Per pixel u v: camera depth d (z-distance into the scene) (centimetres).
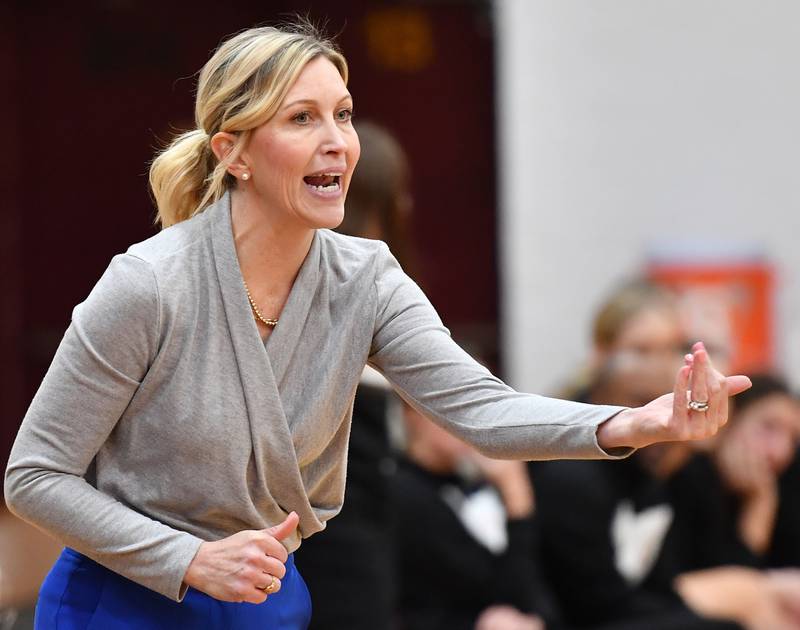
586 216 2062
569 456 613
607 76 2055
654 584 1323
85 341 620
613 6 2050
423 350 659
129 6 2239
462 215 2281
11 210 2212
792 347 2045
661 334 1272
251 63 623
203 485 642
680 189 2066
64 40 2223
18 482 628
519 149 2055
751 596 1379
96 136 2241
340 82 635
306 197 630
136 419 640
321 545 996
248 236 643
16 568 1658
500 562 1256
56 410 626
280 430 643
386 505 1038
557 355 2064
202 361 634
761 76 2064
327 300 661
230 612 674
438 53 2272
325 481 691
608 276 2062
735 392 567
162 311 623
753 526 1485
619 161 2061
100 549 626
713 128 2066
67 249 2241
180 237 644
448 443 1272
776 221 2067
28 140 2220
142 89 2248
